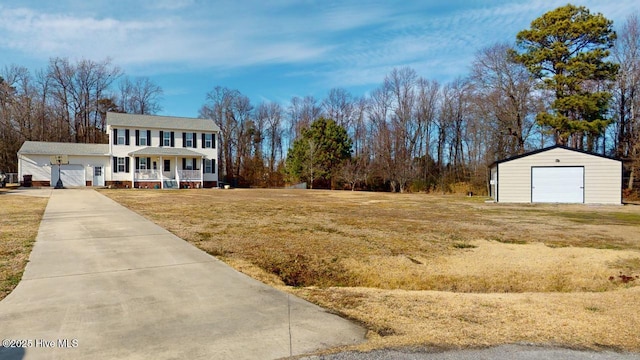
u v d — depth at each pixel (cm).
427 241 831
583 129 2538
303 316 381
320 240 818
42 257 610
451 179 3703
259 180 4434
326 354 297
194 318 371
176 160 3281
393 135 3869
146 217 1112
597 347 311
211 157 3553
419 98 4019
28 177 2933
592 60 2534
